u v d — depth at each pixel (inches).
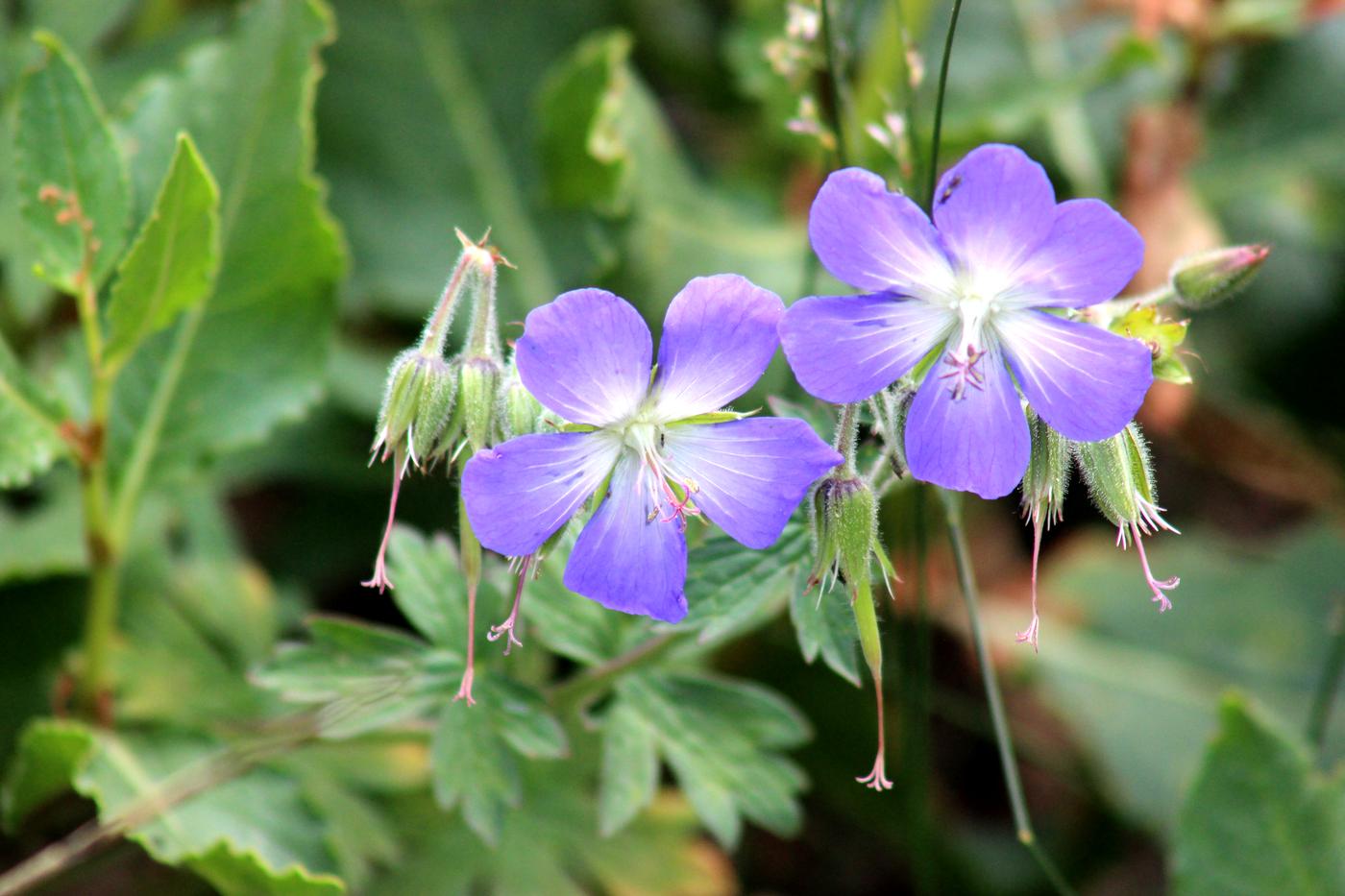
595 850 16.7
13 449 15.8
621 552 13.9
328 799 16.6
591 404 13.8
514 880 16.6
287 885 15.5
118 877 17.1
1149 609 18.7
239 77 16.8
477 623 15.3
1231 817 16.3
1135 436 14.1
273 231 16.8
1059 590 19.0
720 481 13.9
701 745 15.4
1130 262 13.6
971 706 18.5
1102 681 18.4
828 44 16.0
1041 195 13.6
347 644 15.2
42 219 15.6
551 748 15.0
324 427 18.4
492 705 15.1
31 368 18.0
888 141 15.7
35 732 15.9
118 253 15.7
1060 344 13.8
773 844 18.3
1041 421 14.0
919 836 16.8
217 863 15.5
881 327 13.8
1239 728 16.3
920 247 13.7
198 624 17.3
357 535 18.4
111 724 16.6
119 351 15.8
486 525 13.7
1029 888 18.0
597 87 18.3
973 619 15.4
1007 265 13.7
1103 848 18.2
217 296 16.8
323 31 16.8
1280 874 16.2
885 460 14.4
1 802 16.5
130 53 18.8
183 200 15.3
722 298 13.7
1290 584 18.8
